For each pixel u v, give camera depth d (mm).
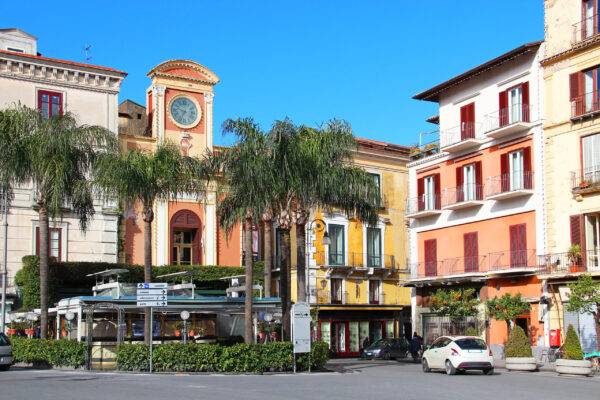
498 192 42281
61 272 45750
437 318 46531
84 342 31547
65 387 21688
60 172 33469
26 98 47594
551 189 39219
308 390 21500
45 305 34375
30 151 33750
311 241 54812
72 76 49219
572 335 30797
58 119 34281
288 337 33594
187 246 53406
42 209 34375
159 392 20266
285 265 33938
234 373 29344
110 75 50281
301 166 31844
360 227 57438
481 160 43844
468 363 29797
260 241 56125
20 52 49219
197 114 53875
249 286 31641
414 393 20953
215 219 53688
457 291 42781
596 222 37219
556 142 39125
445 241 46438
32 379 25156
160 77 52750
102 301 32500
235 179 31781
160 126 52344
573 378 28922
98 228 49281
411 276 48688
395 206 59656
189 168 33812
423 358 32438
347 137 33062
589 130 37375
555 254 38469
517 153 41625
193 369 29531
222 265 52938
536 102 40281
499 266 41875
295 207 33719
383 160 59375
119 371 29531
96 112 49812
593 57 37312
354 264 56625
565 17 39031
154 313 35219
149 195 32844
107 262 48094
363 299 57000
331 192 33594
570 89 38469
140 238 51250
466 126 44875
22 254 46781
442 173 46938
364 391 21391
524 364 32781
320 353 32031
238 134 31609
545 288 38719
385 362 43594
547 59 39656
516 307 38344
